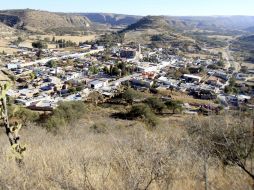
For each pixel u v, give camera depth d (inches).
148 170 137.9
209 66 5147.6
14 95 2513.5
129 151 168.1
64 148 224.7
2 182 136.3
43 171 153.8
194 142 182.2
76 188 134.3
